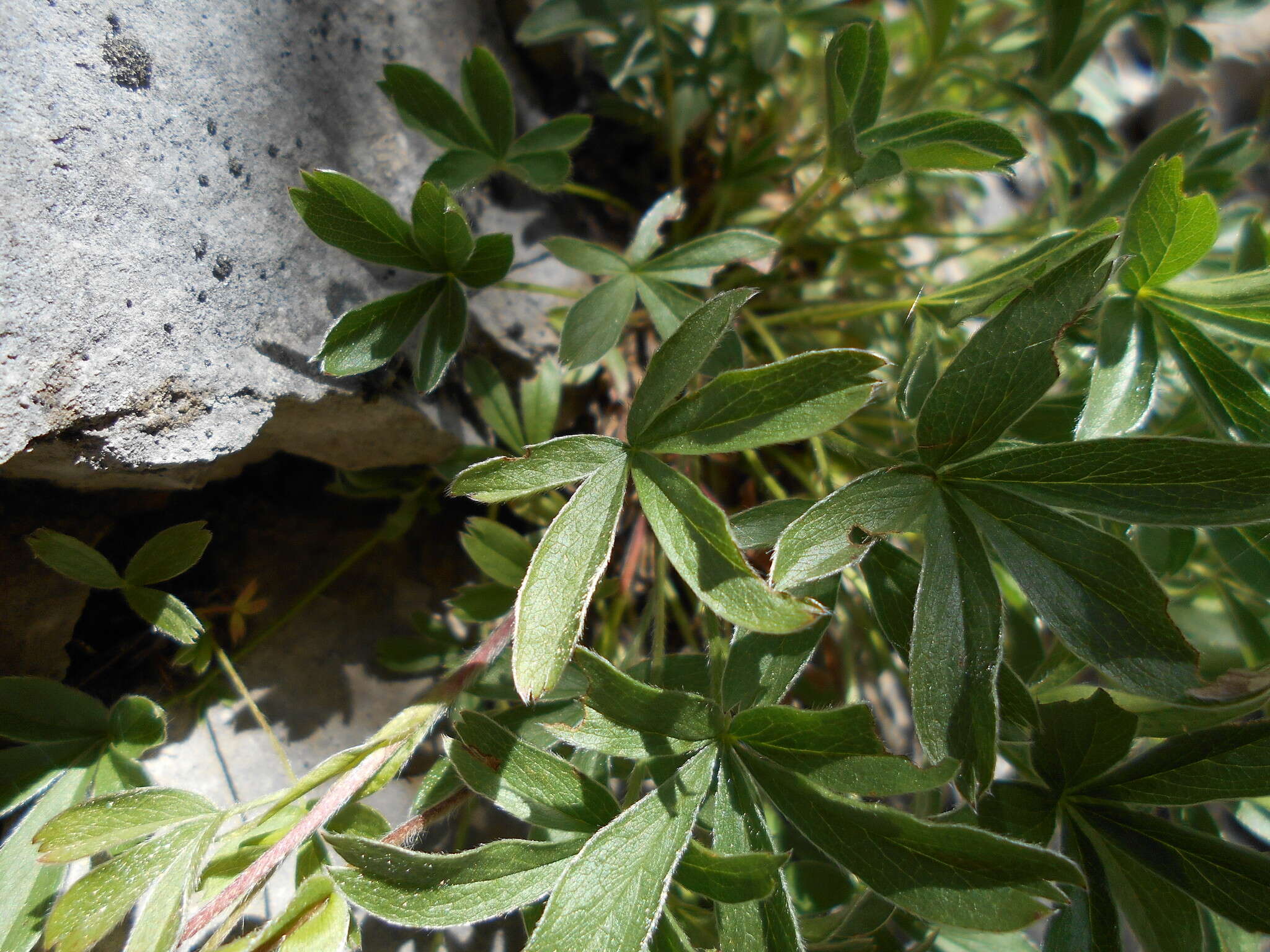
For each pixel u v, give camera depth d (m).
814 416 0.08
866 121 0.11
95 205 0.09
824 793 0.08
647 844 0.08
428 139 0.12
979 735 0.08
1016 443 0.10
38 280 0.09
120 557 0.11
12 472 0.09
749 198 0.16
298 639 0.12
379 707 0.12
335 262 0.11
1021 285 0.10
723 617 0.08
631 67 0.15
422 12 0.13
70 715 0.10
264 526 0.13
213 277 0.10
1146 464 0.08
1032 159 0.21
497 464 0.08
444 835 0.12
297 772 0.11
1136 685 0.08
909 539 0.14
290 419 0.11
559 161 0.12
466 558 0.14
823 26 0.14
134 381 0.09
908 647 0.09
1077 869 0.07
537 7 0.15
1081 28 0.16
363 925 0.11
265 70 0.11
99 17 0.09
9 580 0.10
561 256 0.12
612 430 0.15
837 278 0.17
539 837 0.10
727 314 0.08
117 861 0.09
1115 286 0.10
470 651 0.11
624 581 0.13
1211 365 0.10
